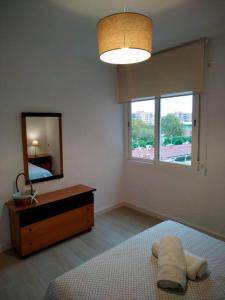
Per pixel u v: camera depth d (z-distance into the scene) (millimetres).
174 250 1451
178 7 1869
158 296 1249
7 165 2617
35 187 2859
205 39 2572
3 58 2488
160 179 3373
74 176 3254
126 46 1385
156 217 3484
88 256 2500
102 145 3562
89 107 3332
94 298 1243
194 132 2887
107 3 1787
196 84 2703
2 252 2600
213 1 1782
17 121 2650
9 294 1964
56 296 1323
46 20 2055
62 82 3004
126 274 1421
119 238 2879
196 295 1252
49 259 2451
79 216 2918
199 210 2953
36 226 2520
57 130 2990
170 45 2828
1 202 2598
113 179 3781
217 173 2730
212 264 1506
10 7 1805
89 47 2799
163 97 3139
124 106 3791
